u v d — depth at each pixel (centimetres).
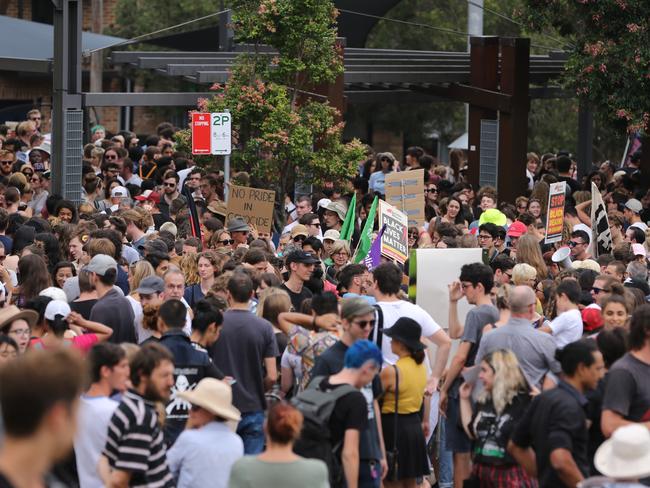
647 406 1781
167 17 7975
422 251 2494
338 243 3112
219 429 1775
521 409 1908
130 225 3303
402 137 9388
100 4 8112
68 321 2108
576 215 4031
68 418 941
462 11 8181
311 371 1998
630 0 4691
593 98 4825
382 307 2216
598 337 1994
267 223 3769
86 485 1694
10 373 931
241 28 4569
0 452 927
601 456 1616
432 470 2569
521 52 5381
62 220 3566
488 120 5488
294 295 2592
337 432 1808
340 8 5428
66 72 4203
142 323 2311
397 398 2095
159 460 1645
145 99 4525
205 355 2050
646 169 5359
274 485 1541
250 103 4456
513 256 3466
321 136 4628
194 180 4319
